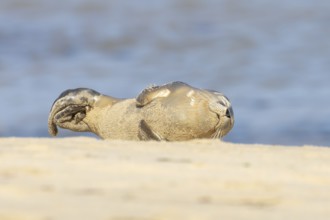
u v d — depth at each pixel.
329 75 122.44
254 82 118.75
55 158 27.09
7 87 111.75
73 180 24.12
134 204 21.58
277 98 105.56
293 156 30.52
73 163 26.39
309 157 30.44
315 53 144.38
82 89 38.94
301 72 125.44
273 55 144.38
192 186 24.25
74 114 39.09
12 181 23.66
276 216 21.56
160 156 28.52
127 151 29.38
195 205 21.95
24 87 111.94
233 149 31.67
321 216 21.91
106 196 22.39
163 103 35.69
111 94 107.69
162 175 25.42
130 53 148.25
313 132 84.81
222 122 35.50
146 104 36.25
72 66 131.62
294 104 100.56
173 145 32.06
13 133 85.44
